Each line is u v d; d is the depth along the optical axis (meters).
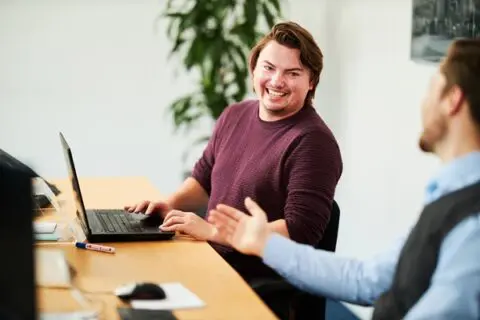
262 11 5.12
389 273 2.22
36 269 1.74
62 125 5.63
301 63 3.13
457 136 1.94
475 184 1.88
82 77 5.61
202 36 5.05
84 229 2.91
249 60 3.32
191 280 2.43
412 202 4.10
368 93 4.62
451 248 1.82
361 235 4.82
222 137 3.45
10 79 5.54
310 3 5.43
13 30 5.50
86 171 5.70
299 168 3.03
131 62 5.64
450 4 3.61
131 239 2.88
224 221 2.36
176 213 3.01
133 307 2.15
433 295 1.79
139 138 5.72
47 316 2.05
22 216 1.72
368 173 4.67
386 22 4.36
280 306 2.80
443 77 1.94
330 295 2.29
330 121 5.22
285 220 2.96
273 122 3.21
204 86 5.12
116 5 5.57
